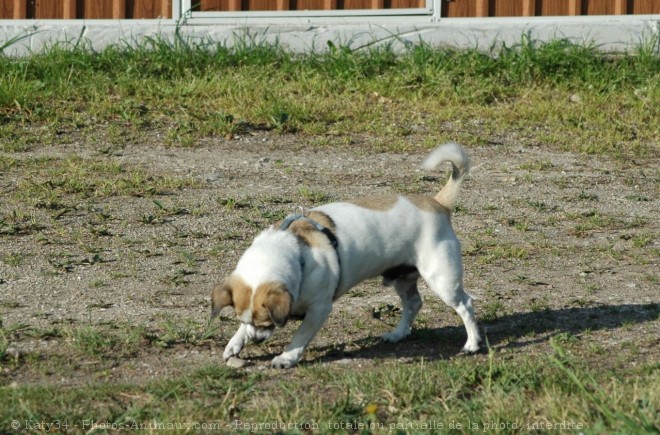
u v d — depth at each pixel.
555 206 13.67
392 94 18.28
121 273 10.93
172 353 8.75
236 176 14.62
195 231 12.38
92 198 13.41
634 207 13.70
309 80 18.69
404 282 9.16
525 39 19.72
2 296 10.17
